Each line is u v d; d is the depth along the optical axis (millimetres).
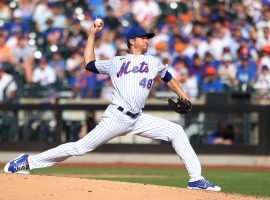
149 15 72188
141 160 62625
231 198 24828
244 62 65625
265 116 61812
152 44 68625
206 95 64062
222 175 49062
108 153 63000
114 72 26953
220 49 67438
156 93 63625
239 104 62000
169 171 53469
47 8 73188
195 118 62312
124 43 69062
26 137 63500
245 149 62188
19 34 71000
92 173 49906
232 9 72188
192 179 27406
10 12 73688
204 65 66000
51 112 63469
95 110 61562
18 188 24516
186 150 27469
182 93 28078
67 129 63000
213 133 62406
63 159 28297
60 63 67938
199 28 69312
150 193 24641
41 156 28094
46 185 25094
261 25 69500
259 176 48094
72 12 72938
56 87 66750
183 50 67625
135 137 63781
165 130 27547
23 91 66438
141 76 26719
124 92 26641
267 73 65000
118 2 73000
